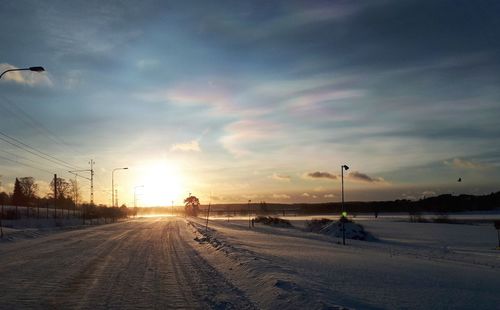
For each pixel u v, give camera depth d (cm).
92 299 1139
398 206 19938
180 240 3406
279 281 1257
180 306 1066
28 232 4225
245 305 1077
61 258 2111
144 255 2256
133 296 1181
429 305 1046
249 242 3338
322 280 1386
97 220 8831
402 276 1600
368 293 1180
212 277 1516
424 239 5359
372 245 4281
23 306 1055
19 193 12438
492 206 17538
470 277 1719
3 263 1912
